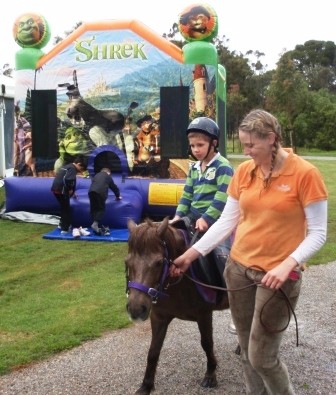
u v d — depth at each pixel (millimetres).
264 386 3586
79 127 11539
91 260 8680
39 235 10547
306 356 4980
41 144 11844
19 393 4281
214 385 4344
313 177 3008
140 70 11117
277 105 41531
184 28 10953
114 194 10664
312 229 3018
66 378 4523
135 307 3131
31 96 11805
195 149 4047
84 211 10547
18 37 11852
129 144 11281
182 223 3951
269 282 2947
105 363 4809
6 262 8617
